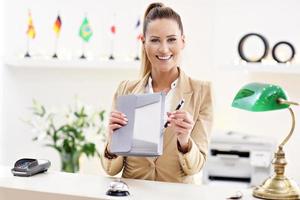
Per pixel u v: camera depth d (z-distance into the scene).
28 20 4.12
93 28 4.17
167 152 1.87
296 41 3.74
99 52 4.16
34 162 1.91
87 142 3.44
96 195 1.58
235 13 3.84
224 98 3.89
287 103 1.58
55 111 3.61
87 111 3.53
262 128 3.82
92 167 4.14
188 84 1.95
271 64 3.52
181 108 1.90
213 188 1.73
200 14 3.91
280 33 3.77
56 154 4.29
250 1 3.80
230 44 3.86
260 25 3.80
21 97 4.29
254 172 3.29
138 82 2.02
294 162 3.74
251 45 3.77
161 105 1.74
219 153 3.35
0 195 1.70
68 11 4.22
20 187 1.68
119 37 4.12
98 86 4.21
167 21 1.83
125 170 1.96
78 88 4.25
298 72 3.48
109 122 1.78
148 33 1.86
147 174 1.90
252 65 3.55
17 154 4.25
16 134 4.25
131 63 3.88
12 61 4.07
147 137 1.71
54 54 4.12
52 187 1.69
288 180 1.59
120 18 4.12
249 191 1.68
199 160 1.82
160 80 1.96
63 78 4.27
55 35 4.23
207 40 3.90
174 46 1.85
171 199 1.56
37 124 3.65
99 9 4.16
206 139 1.89
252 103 1.58
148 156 1.75
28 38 4.24
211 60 3.90
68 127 3.42
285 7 3.75
